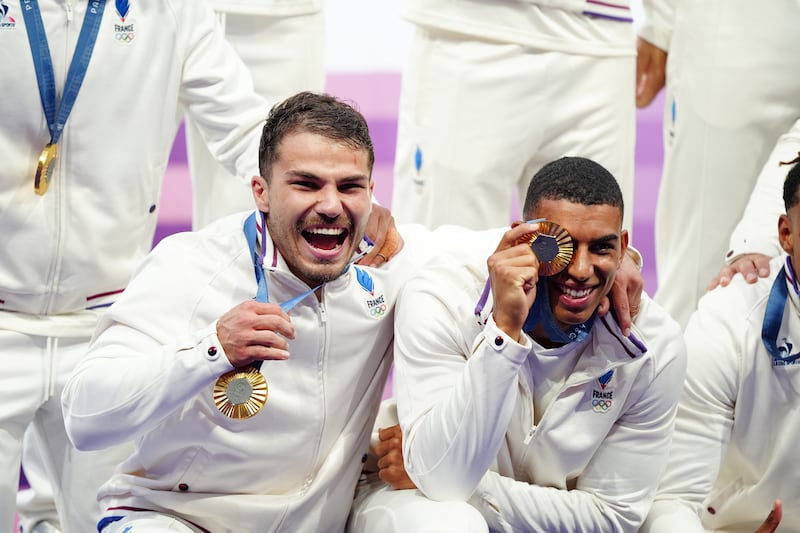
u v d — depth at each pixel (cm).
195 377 702
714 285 905
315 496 790
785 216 834
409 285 804
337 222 727
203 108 909
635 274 776
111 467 894
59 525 997
